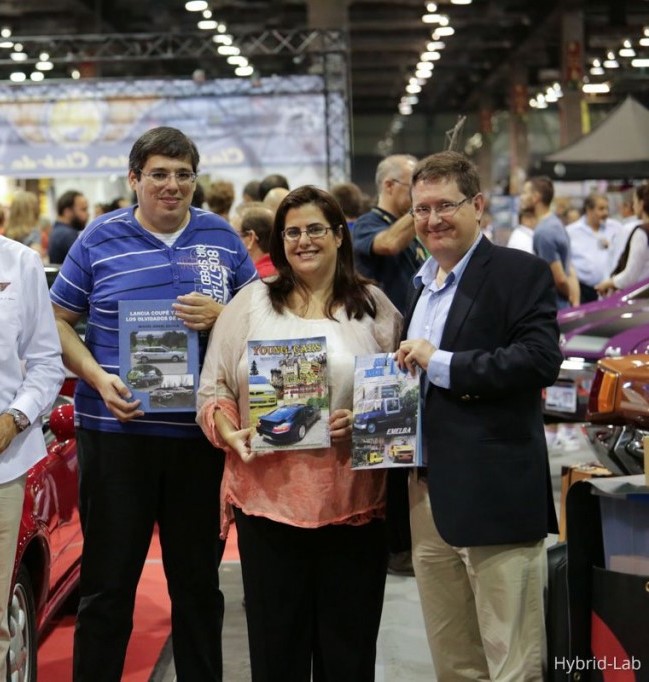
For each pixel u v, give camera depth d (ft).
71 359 13.01
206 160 49.57
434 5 93.91
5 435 11.44
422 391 11.21
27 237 38.19
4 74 98.12
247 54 54.08
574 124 98.22
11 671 13.42
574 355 25.02
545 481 11.21
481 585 11.16
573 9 96.53
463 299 11.06
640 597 10.82
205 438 13.17
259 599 11.82
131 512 13.05
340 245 11.90
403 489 11.85
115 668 13.21
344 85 50.52
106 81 49.16
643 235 29.14
